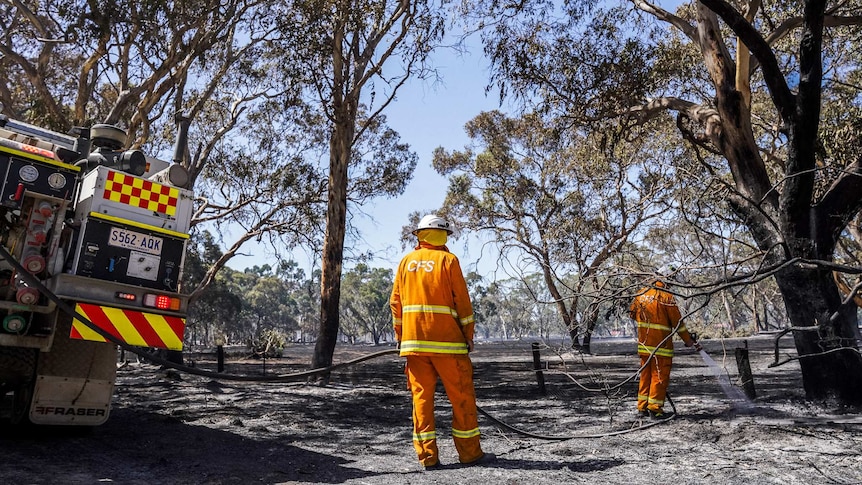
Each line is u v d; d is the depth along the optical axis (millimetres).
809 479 4152
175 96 18484
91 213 4691
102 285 4680
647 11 11734
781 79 7852
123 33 13531
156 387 11008
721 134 9445
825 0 7488
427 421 4656
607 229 19547
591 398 9711
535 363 10484
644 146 18062
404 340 4719
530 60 12430
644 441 5660
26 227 4516
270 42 16438
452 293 4699
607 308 6902
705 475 4289
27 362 4969
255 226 20656
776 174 19234
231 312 53781
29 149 4570
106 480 3900
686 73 13891
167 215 5070
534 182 27062
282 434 6371
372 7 13359
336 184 13922
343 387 12328
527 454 5137
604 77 12000
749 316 66812
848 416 6852
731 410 7574
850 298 6016
